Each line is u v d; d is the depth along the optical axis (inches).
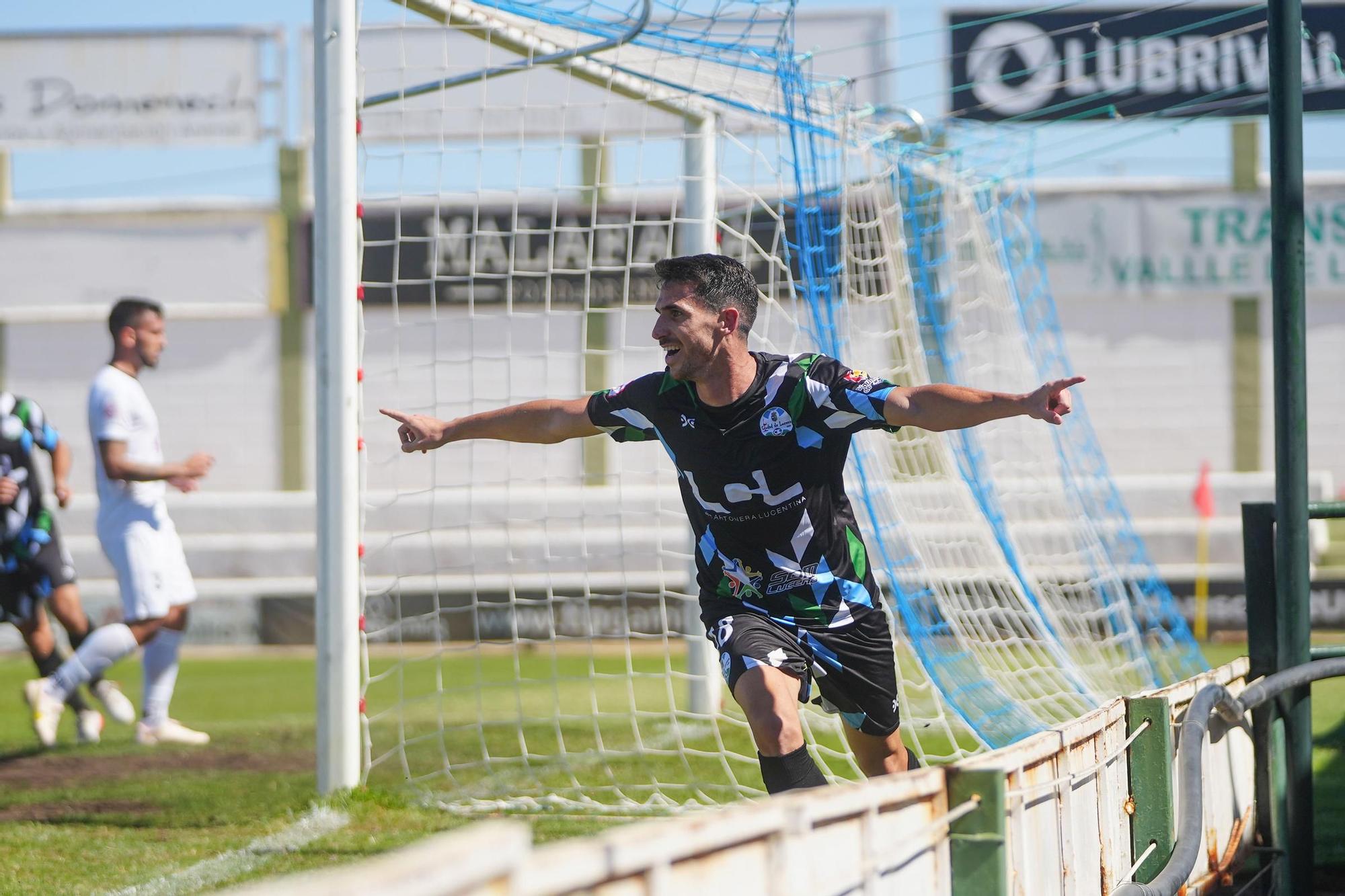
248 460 2428.6
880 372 884.0
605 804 702.5
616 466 2228.1
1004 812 292.4
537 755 872.3
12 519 967.6
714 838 207.0
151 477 883.4
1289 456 535.5
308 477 2426.2
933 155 949.2
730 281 444.5
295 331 2416.3
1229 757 500.7
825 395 443.2
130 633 905.5
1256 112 1171.9
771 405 446.0
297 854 581.0
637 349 854.5
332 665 701.9
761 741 432.1
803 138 738.2
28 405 978.7
